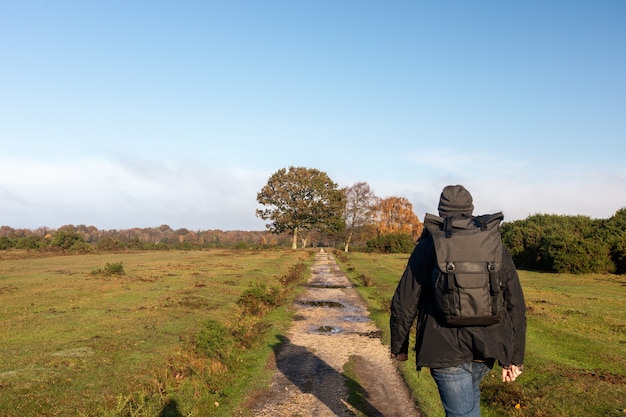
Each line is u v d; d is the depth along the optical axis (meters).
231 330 11.23
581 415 6.39
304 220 84.69
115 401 6.41
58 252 48.59
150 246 67.69
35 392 6.54
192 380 7.59
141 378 7.36
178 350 9.02
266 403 7.13
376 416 6.59
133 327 11.21
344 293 22.14
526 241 38.34
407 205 99.31
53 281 21.41
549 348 10.10
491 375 8.23
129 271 27.83
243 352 10.22
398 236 70.56
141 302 15.35
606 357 9.31
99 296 16.72
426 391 7.55
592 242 31.83
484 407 6.99
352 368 9.10
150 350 9.03
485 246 2.98
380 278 28.41
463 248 2.98
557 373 8.20
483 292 2.92
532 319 13.38
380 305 17.80
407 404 7.07
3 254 44.25
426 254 3.15
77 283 20.64
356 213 97.31
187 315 12.98
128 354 8.73
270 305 16.58
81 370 7.68
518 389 7.41
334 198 84.88
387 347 10.93
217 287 19.95
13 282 20.89
